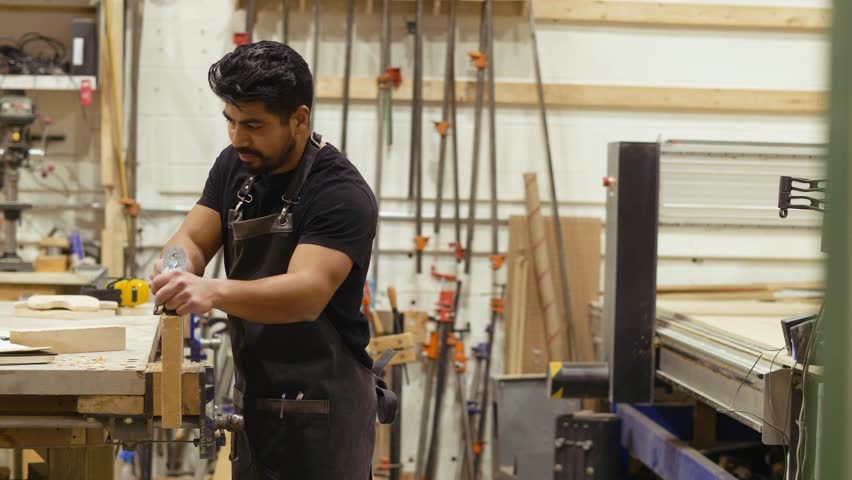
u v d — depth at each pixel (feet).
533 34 14.03
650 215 11.14
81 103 13.30
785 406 8.68
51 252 13.34
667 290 13.75
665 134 14.87
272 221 6.49
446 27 14.23
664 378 11.35
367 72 14.23
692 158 11.00
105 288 9.10
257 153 6.17
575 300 14.53
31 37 13.73
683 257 14.96
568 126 14.66
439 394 14.07
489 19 13.91
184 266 5.89
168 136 14.06
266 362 6.64
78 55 12.83
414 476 14.47
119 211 13.64
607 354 11.53
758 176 11.09
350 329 6.79
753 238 15.01
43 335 6.17
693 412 12.51
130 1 13.75
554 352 14.28
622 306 11.23
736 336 9.96
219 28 14.05
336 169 6.45
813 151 10.80
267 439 6.68
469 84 14.19
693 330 10.80
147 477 12.75
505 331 14.47
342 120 14.01
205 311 5.67
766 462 11.79
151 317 8.13
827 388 2.34
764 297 13.41
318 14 13.78
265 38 14.03
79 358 6.01
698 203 11.27
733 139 15.01
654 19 14.53
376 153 14.24
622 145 11.07
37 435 5.90
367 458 6.99
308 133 6.47
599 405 13.37
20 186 13.87
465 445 14.24
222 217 7.00
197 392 5.73
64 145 13.92
